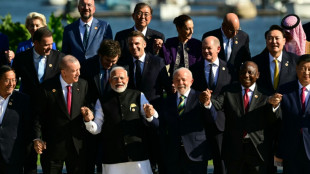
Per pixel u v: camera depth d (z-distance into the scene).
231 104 24.77
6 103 24.50
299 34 27.84
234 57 28.27
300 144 24.53
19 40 42.03
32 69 26.27
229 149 24.78
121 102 24.55
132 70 26.72
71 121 24.53
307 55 24.69
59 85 24.75
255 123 24.58
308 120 24.47
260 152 24.55
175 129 24.64
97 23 29.20
